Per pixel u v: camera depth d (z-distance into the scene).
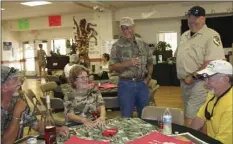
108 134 1.70
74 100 2.45
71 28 11.96
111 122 2.02
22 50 13.30
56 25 10.84
